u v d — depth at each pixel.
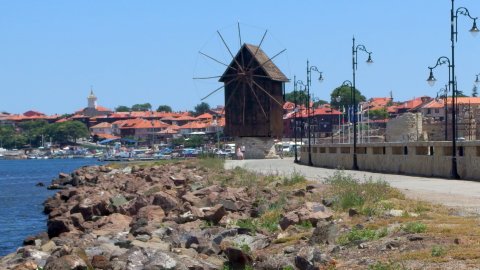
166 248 20.38
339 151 63.38
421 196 26.91
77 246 20.75
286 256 16.52
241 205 30.64
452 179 38.19
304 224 21.50
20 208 52.66
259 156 101.00
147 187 46.12
